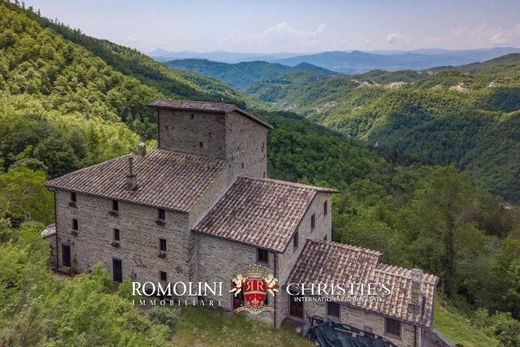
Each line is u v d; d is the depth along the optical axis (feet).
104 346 47.75
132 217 94.38
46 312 48.93
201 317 87.56
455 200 148.87
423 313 75.46
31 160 158.71
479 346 103.65
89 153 189.67
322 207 102.63
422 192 201.77
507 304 151.12
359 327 80.23
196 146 102.63
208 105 101.65
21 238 82.79
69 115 266.16
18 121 188.44
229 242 87.10
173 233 90.07
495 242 202.80
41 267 67.36
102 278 77.25
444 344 81.56
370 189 288.10
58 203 104.27
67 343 45.32
